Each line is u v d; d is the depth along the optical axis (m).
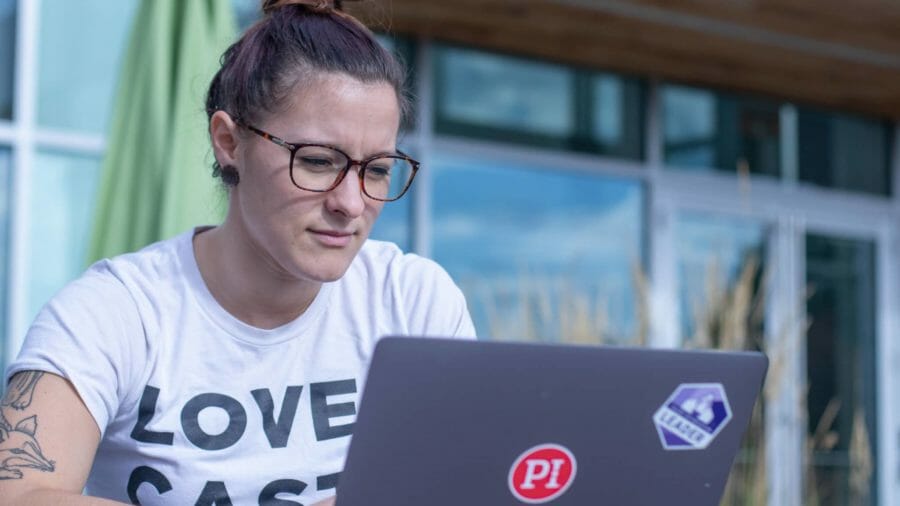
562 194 5.61
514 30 5.06
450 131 5.31
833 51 5.29
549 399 1.21
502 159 5.44
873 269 6.57
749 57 5.40
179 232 2.61
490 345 1.17
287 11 1.51
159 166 2.66
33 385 1.44
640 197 5.82
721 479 1.32
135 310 1.54
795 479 4.89
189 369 1.55
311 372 1.61
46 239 4.43
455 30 5.09
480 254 5.38
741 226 6.11
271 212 1.46
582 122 5.68
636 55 5.42
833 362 6.40
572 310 4.60
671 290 5.83
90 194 4.51
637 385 1.25
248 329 1.57
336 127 1.44
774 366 4.27
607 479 1.26
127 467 1.55
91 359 1.47
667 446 1.28
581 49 5.34
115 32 4.59
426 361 1.15
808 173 6.35
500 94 5.46
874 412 6.52
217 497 1.54
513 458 1.21
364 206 1.48
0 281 4.35
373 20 2.08
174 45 2.73
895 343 6.64
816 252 6.35
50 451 1.41
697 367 1.27
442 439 1.18
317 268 1.47
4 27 4.40
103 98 4.55
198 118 2.16
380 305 1.68
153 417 1.54
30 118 4.41
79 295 1.52
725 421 1.30
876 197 6.61
